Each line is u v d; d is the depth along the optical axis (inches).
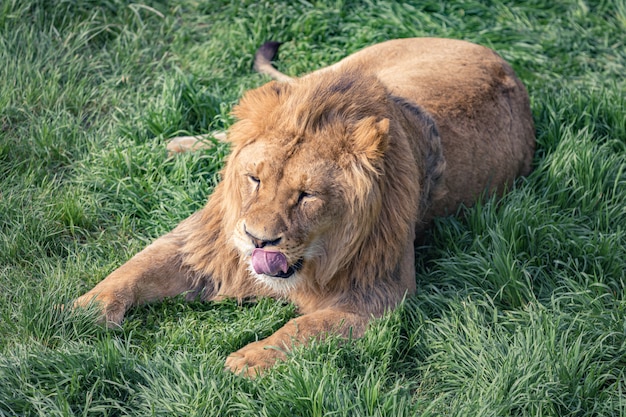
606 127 570.3
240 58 616.1
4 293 397.4
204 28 645.3
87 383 337.7
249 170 370.0
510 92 531.5
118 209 478.6
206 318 404.8
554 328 385.4
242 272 411.2
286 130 370.0
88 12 620.7
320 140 367.9
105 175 490.9
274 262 362.6
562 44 667.4
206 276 423.5
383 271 401.7
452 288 431.5
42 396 325.1
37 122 526.9
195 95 553.9
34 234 438.3
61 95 549.0
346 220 376.2
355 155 369.4
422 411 347.9
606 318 402.6
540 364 365.1
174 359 354.6
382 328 382.9
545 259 455.2
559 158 522.3
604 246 455.2
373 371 362.6
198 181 487.8
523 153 534.0
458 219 478.6
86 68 585.9
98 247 443.2
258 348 368.5
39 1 610.2
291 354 362.0
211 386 335.0
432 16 673.6
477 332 385.7
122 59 598.9
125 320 391.5
